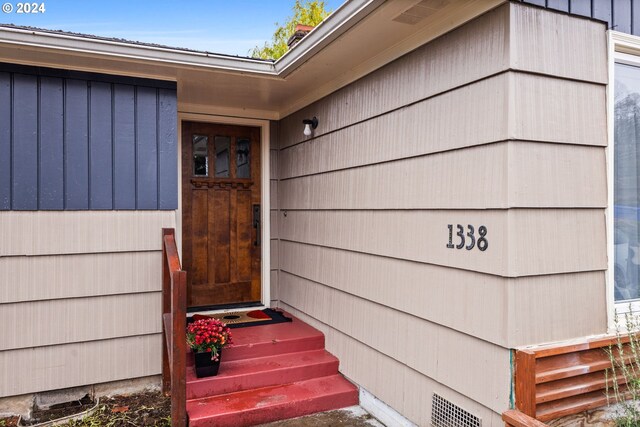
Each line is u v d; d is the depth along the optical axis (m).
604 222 2.28
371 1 2.28
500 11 2.10
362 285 3.26
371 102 3.15
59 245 3.21
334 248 3.68
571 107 2.20
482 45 2.20
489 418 2.14
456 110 2.37
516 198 2.05
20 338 3.12
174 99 3.54
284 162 4.70
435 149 2.52
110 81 3.33
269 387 3.31
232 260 4.69
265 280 4.77
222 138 4.66
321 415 3.13
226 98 4.22
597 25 2.29
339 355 3.58
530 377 1.97
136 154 3.42
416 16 2.44
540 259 2.10
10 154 3.07
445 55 2.45
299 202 4.34
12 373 3.10
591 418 2.18
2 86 3.04
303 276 4.25
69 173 3.23
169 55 3.13
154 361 3.50
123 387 3.43
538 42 2.12
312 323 4.06
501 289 2.08
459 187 2.34
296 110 4.38
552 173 2.14
